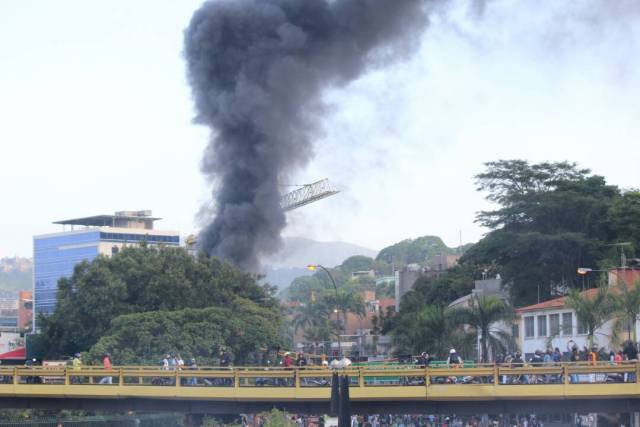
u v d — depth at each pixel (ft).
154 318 639.35
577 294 522.06
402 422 586.45
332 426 560.20
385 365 397.80
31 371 409.08
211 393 387.34
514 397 365.61
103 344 615.16
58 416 528.63
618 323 508.53
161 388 393.50
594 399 369.50
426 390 370.12
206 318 653.30
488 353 645.51
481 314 628.28
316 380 391.24
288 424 437.17
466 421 574.97
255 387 385.29
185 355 620.49
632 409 370.12
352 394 371.15
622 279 575.38
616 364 365.81
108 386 399.85
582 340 606.14
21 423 447.83
